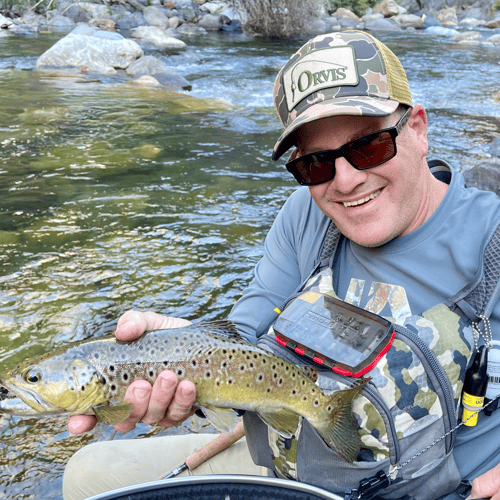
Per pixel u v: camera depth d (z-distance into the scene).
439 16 11.22
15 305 2.03
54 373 0.71
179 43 8.00
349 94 0.81
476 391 0.80
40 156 3.59
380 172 0.82
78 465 1.07
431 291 0.85
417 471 0.79
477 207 0.86
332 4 10.75
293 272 1.00
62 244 2.50
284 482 0.77
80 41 6.37
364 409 0.77
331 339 0.81
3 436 1.49
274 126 4.45
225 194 3.08
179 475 1.04
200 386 0.75
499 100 5.27
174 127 4.31
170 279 2.24
